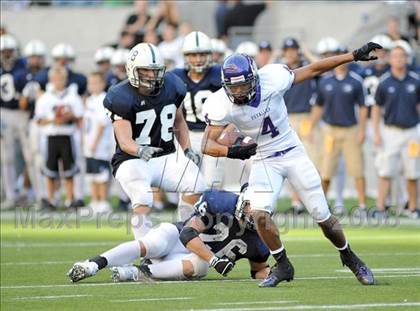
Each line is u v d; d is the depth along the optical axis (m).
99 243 35.78
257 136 24.25
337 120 44.88
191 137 33.72
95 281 25.98
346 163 45.09
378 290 23.69
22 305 22.12
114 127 27.47
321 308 21.06
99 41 69.88
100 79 47.91
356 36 62.97
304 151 24.66
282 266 24.58
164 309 21.22
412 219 44.25
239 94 23.34
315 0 65.81
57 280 26.30
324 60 24.47
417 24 57.88
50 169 48.41
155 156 28.34
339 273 27.33
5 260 30.97
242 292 23.56
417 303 21.69
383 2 62.84
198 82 33.56
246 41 63.75
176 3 67.25
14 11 70.62
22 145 50.81
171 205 49.12
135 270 25.80
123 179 27.67
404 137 44.56
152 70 26.86
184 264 25.91
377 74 49.16
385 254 31.84
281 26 65.12
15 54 50.25
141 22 60.38
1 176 53.19
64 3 71.75
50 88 48.31
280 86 23.98
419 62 55.47
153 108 27.67
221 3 64.44
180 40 54.88
